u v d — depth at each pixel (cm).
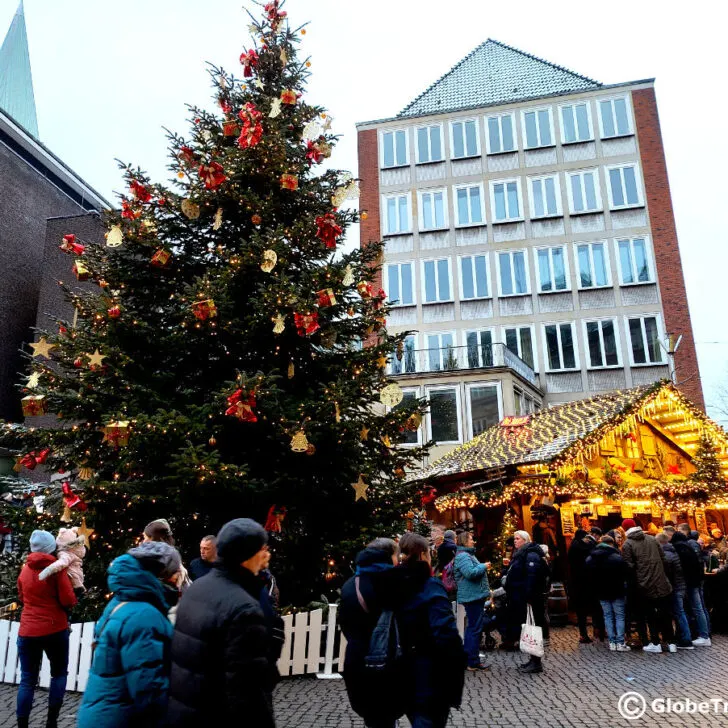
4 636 795
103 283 1001
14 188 2400
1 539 1009
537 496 1349
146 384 945
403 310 3197
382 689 381
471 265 3203
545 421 1595
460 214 3272
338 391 884
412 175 3362
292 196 1095
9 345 2291
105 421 802
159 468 895
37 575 568
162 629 317
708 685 727
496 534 1438
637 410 1384
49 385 906
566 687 736
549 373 3023
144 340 965
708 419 1498
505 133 3334
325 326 1022
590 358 3012
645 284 3033
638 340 2988
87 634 741
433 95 3606
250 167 1051
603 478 1400
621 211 3134
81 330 956
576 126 3272
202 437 876
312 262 1074
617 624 957
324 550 932
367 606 395
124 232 994
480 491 1348
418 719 373
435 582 399
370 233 3309
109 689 311
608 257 3097
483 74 3634
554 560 1321
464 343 3108
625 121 3225
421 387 2503
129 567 330
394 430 999
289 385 1039
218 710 280
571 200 3194
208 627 287
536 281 3131
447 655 375
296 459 945
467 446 1739
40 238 2519
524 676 799
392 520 1020
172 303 1021
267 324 960
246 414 809
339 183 1143
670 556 982
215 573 309
